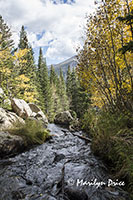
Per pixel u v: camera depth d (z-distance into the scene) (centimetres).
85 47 420
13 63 1306
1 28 1030
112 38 352
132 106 331
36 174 270
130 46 228
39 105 2250
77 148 422
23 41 1966
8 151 360
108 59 382
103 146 313
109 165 277
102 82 411
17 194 207
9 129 455
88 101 1454
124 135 278
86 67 423
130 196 186
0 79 1224
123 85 354
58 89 4153
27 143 449
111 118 340
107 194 194
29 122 560
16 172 278
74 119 940
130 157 219
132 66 334
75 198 190
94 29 380
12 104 778
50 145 477
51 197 198
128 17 242
